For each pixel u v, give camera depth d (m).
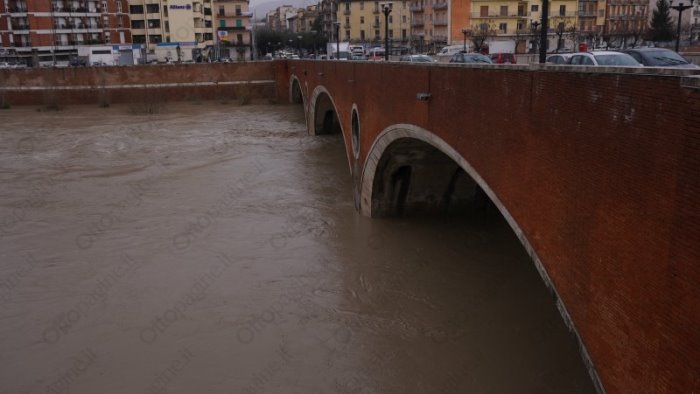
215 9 101.44
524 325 15.15
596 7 70.62
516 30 69.56
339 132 43.28
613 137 8.19
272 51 113.75
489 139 12.47
